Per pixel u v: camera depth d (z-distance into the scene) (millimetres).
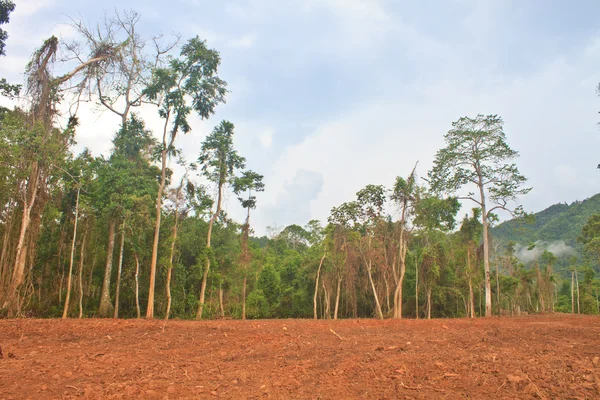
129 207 27281
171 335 12539
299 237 72812
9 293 22031
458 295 43812
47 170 23625
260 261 43906
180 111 28375
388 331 13641
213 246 35750
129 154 31344
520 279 53844
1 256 23938
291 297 49281
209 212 32250
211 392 5809
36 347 10094
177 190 28750
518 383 5766
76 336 12094
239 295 43062
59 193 26703
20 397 5621
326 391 5793
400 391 5656
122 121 31516
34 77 23703
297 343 10445
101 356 8828
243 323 18188
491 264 49188
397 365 7160
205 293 34094
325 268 42500
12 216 24266
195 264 33531
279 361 8141
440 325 16047
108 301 28375
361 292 42219
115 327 14484
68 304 27781
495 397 5273
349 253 35719
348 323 17969
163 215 30469
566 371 6434
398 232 33531
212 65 29062
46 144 23031
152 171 33406
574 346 9438
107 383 6367
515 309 55094
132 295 31453
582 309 58469
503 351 8594
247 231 36094
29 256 24453
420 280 42000
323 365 7586
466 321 19453
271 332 13328
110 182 28188
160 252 30766
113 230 29000
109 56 26844
